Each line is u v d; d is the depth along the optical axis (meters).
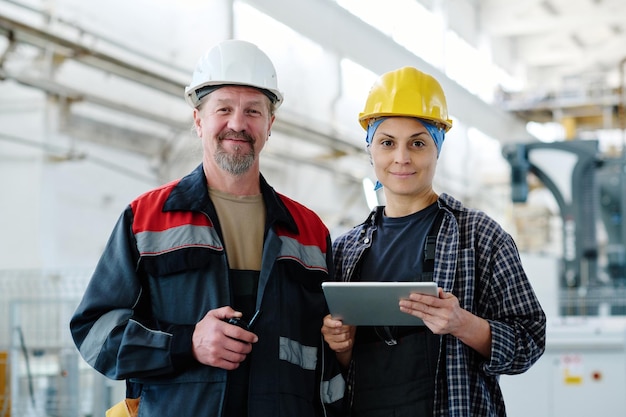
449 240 1.78
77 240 5.92
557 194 6.73
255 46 1.78
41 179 5.53
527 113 11.56
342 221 8.93
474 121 10.30
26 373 3.40
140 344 1.55
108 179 6.20
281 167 8.01
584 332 3.69
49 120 5.57
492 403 1.78
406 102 1.79
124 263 1.63
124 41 5.93
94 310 1.64
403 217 1.89
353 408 1.82
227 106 1.71
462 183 10.67
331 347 1.74
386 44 8.09
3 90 5.49
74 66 5.70
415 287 1.50
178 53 6.30
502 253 1.75
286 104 7.58
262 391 1.62
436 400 1.71
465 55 10.73
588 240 6.52
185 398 1.58
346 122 8.51
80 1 5.56
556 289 5.11
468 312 1.63
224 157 1.70
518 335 1.70
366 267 1.89
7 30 4.54
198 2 6.31
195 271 1.64
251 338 1.53
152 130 6.55
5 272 4.17
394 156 1.82
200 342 1.53
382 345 1.80
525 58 13.05
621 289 5.98
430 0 9.65
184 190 1.73
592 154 6.55
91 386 3.21
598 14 10.80
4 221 5.54
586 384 3.68
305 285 1.77
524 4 11.03
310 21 6.82
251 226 1.77
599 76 11.02
